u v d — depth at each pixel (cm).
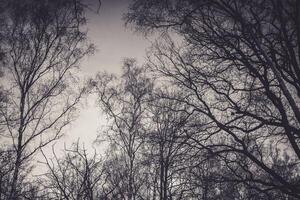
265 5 910
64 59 1695
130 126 1680
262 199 889
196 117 1052
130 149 1488
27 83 1520
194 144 937
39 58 1614
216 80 1012
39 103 1505
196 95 1009
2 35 1600
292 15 875
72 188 648
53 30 1656
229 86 984
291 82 915
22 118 1401
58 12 1580
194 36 1014
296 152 876
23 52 1596
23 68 1558
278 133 942
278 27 909
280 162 1003
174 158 916
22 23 1638
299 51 885
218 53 1020
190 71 1038
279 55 935
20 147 1181
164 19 1041
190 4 1002
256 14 918
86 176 638
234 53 980
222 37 974
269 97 920
